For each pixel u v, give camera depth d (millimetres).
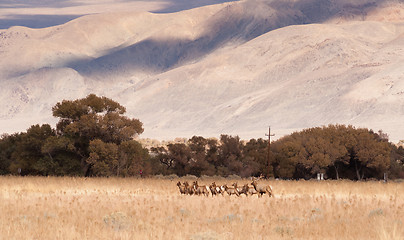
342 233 52625
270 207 74375
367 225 57125
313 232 52781
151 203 79938
